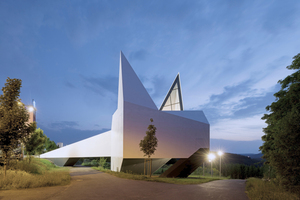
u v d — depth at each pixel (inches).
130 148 994.1
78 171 1097.4
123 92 1037.8
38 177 513.0
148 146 829.8
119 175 783.7
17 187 415.2
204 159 1228.5
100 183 559.5
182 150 1155.9
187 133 1189.1
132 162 1069.8
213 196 406.9
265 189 414.0
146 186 531.5
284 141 304.8
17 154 488.1
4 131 438.0
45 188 430.0
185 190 485.4
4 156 454.0
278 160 307.7
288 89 509.0
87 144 1736.0
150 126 852.0
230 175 1850.4
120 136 1061.1
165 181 692.7
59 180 512.7
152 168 1186.6
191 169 1216.2
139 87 1130.0
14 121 453.4
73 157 1787.6
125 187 494.3
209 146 1243.8
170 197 377.7
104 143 1689.2
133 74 1135.6
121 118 1050.7
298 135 297.3
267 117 617.0
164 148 1101.1
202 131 1237.7
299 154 290.7
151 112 1101.1
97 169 1263.5
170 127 1143.0
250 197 389.4
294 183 304.2
